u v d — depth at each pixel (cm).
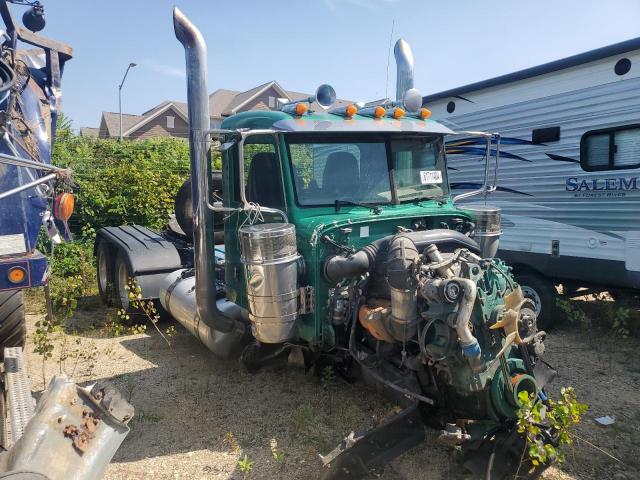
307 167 414
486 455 325
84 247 903
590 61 607
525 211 696
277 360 486
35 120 427
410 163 461
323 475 304
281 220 412
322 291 389
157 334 638
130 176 1005
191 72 421
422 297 328
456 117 779
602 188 610
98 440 264
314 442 386
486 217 464
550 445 304
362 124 425
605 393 470
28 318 675
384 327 346
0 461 243
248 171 452
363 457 316
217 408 446
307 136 416
